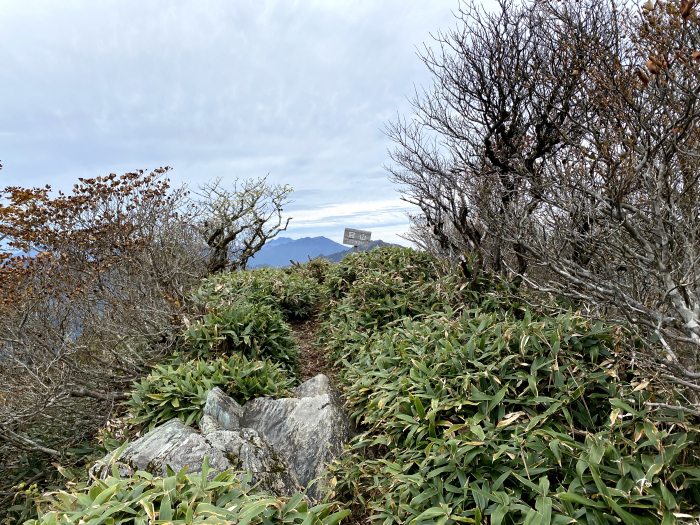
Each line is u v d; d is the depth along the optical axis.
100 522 1.52
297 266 11.35
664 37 2.28
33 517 3.17
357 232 10.35
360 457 2.81
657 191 2.36
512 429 2.35
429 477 2.17
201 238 9.11
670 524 1.61
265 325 5.31
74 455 3.81
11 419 3.66
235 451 2.59
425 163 5.35
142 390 3.63
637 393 2.34
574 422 2.44
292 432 3.15
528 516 1.75
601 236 2.85
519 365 2.78
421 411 2.61
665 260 2.39
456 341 3.25
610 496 1.75
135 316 5.00
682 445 1.91
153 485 1.83
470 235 4.86
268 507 1.91
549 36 4.37
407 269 6.23
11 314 4.12
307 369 5.49
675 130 2.15
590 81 3.49
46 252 4.68
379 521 2.26
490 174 4.65
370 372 3.49
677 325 2.48
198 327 4.84
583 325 2.89
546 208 3.31
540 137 4.41
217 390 3.45
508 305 4.33
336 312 6.36
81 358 4.81
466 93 5.00
